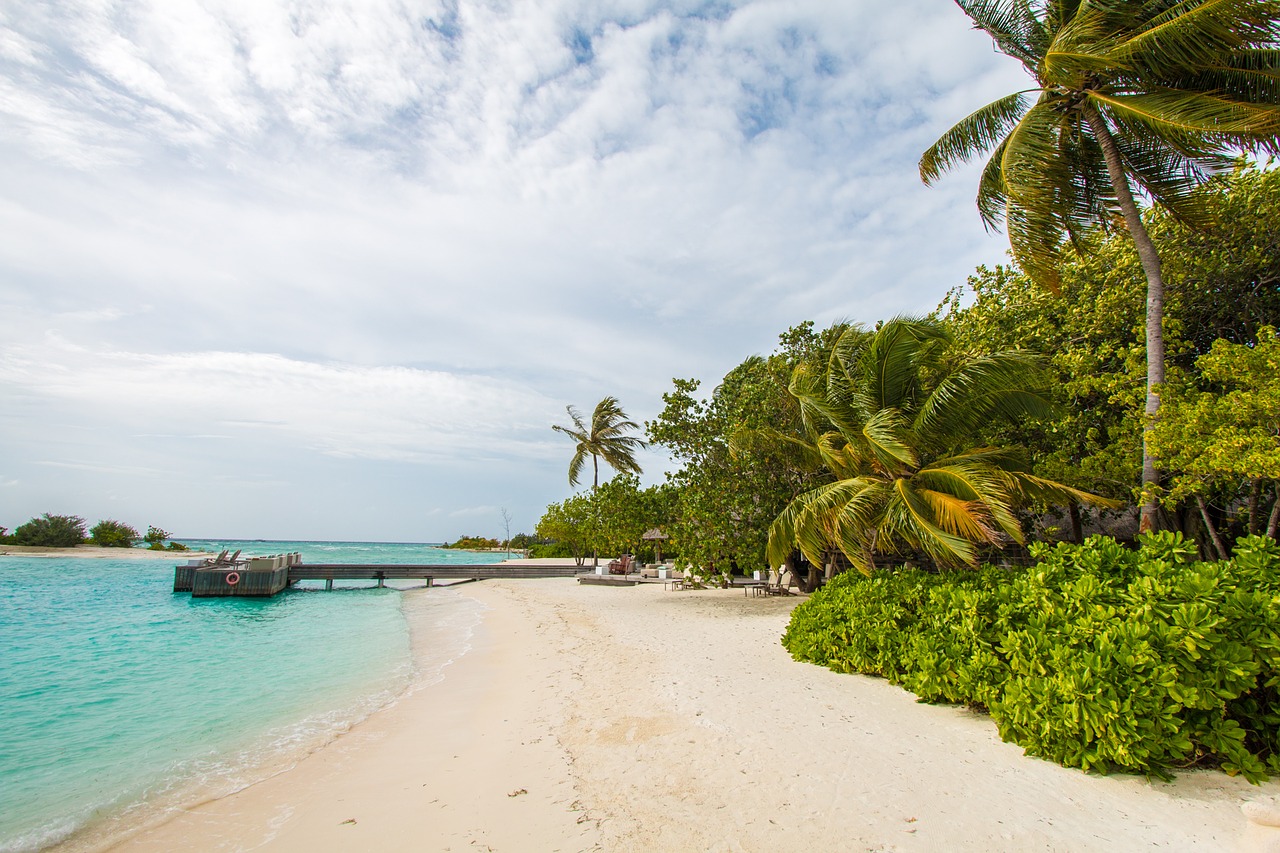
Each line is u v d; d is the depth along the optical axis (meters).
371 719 8.52
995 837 4.26
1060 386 11.51
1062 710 5.42
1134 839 4.18
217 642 16.23
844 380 13.84
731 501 18.34
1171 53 8.56
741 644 12.31
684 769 5.74
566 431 46.72
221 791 6.09
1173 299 11.67
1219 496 11.69
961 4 11.34
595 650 12.43
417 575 36.97
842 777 5.38
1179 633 5.11
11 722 8.81
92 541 70.44
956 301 16.95
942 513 10.34
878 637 8.76
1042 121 10.07
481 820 4.94
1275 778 4.96
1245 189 11.23
